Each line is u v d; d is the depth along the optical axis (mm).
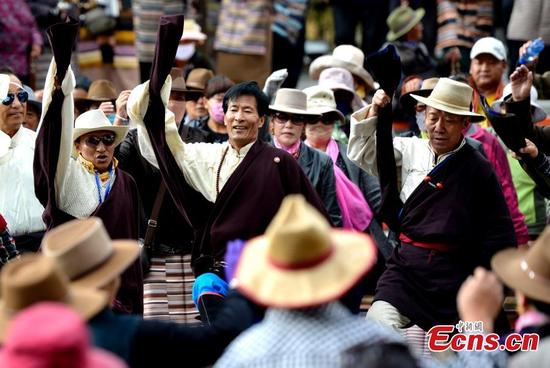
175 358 9688
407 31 22188
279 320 8688
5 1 23219
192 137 17438
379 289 14289
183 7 24938
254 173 14297
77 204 14211
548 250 9531
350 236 8984
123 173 14727
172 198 14969
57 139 13625
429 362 9406
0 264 14375
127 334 9508
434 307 13891
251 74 24094
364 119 14289
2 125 15789
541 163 14500
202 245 14453
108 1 24500
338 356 8445
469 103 14125
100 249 9820
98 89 19062
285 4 24562
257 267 8750
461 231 13812
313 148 16250
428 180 14023
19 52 23516
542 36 22359
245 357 8617
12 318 8539
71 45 13312
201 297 13789
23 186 15617
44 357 7359
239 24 23938
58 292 8648
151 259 15469
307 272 8539
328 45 29953
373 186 16688
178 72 17297
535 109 17219
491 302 9297
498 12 25391
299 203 8656
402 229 14242
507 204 15141
